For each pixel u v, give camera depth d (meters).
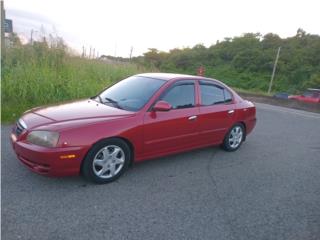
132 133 4.43
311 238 3.51
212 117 5.68
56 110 4.51
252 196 4.43
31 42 10.84
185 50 55.28
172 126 4.95
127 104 4.81
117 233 3.22
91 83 10.09
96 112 4.46
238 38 51.69
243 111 6.44
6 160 4.73
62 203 3.67
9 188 3.89
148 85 5.14
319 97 21.09
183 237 3.28
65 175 3.96
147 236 3.22
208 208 3.94
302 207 4.24
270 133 8.77
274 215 3.94
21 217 3.30
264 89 38.91
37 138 3.90
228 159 5.96
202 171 5.18
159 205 3.88
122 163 4.46
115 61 15.19
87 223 3.33
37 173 3.98
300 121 11.84
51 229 3.16
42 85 8.78
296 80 38.97
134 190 4.20
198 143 5.57
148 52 54.31
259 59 43.25
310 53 42.66
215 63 48.22
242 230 3.52
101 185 4.24
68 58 11.29
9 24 8.99
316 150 7.38
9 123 6.74
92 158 4.10
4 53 9.49
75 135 3.93
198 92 5.53
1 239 2.93
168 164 5.32
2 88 8.20
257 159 6.18
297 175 5.48
